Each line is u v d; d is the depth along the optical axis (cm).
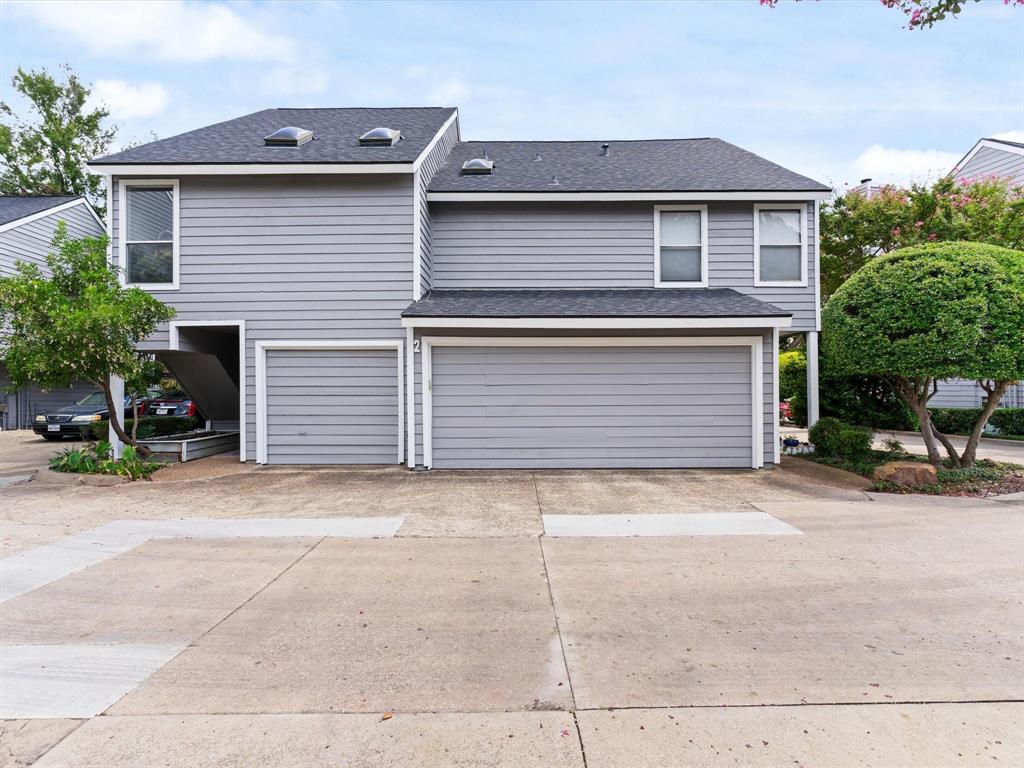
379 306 1011
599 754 253
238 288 1013
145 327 889
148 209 1032
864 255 1717
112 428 1003
